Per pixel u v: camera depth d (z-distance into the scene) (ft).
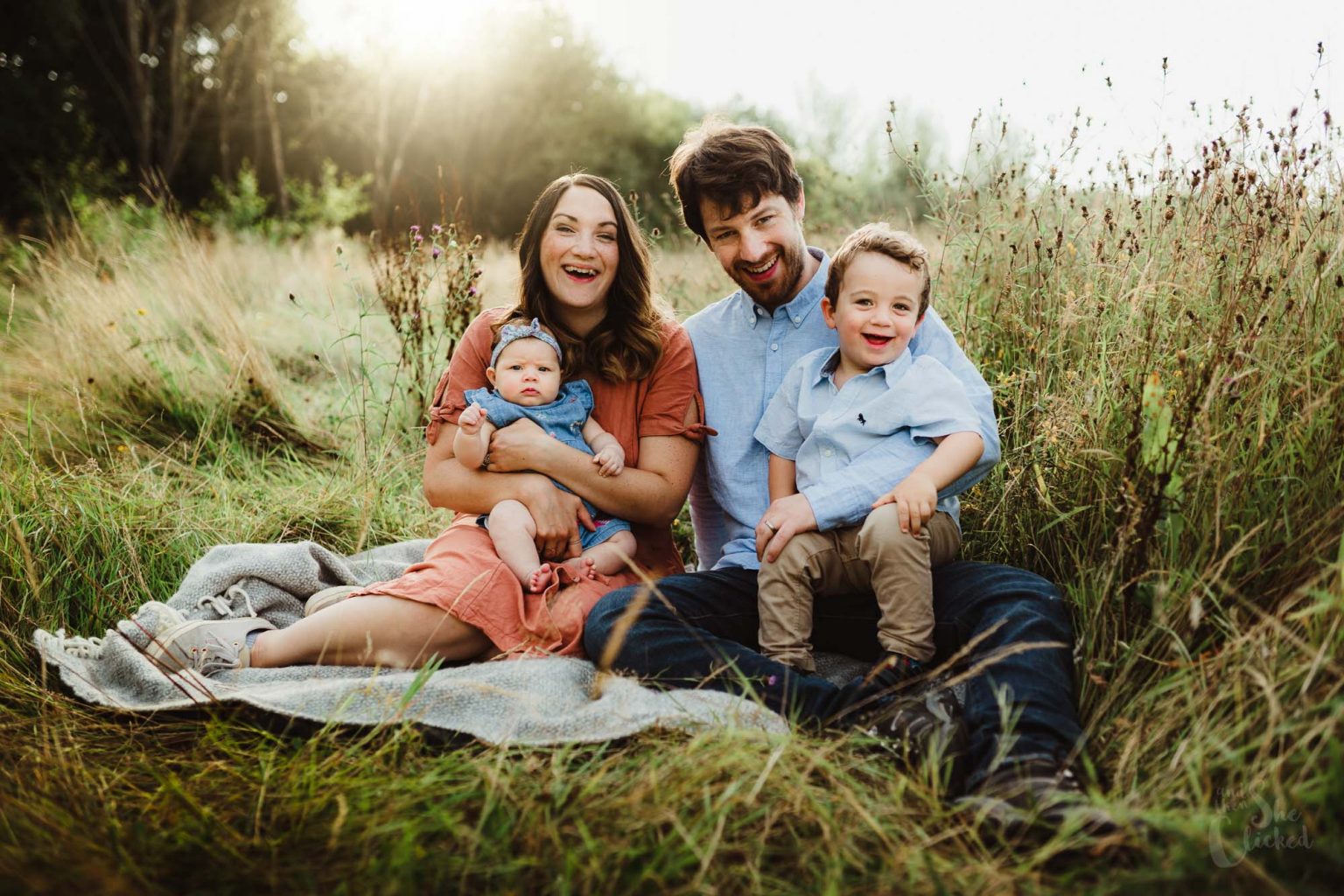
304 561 9.25
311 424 15.01
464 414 8.61
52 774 6.47
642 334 9.14
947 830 5.74
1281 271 8.20
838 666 8.25
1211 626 6.70
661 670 7.35
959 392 8.09
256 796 6.25
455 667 8.01
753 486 9.24
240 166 52.60
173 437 14.08
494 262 24.30
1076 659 7.08
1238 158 9.05
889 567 7.48
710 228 8.98
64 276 16.80
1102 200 10.95
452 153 66.80
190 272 17.66
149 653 8.00
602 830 5.65
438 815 5.71
